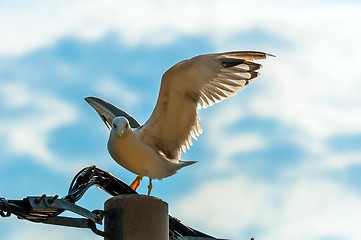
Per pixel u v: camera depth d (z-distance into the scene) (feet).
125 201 31.73
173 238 38.19
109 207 31.96
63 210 31.27
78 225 31.83
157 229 31.68
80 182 36.58
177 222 38.47
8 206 30.14
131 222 31.48
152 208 31.83
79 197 35.47
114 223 31.68
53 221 31.32
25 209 30.53
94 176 37.27
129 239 31.27
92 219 31.48
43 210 30.66
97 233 31.48
